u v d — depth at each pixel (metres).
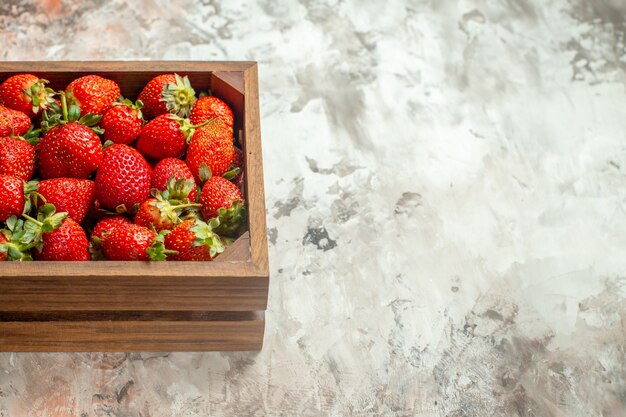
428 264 0.78
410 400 0.71
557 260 0.79
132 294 0.64
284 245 0.78
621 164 0.86
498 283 0.77
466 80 0.90
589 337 0.75
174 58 0.88
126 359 0.71
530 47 0.93
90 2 0.90
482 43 0.93
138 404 0.69
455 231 0.80
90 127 0.69
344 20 0.93
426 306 0.76
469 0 0.95
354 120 0.86
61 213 0.64
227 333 0.69
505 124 0.87
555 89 0.90
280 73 0.88
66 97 0.69
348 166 0.83
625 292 0.78
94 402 0.69
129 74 0.71
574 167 0.85
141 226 0.65
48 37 0.88
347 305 0.75
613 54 0.93
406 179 0.83
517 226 0.81
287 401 0.70
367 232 0.79
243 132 0.72
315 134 0.85
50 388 0.69
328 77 0.89
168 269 0.63
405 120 0.87
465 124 0.87
